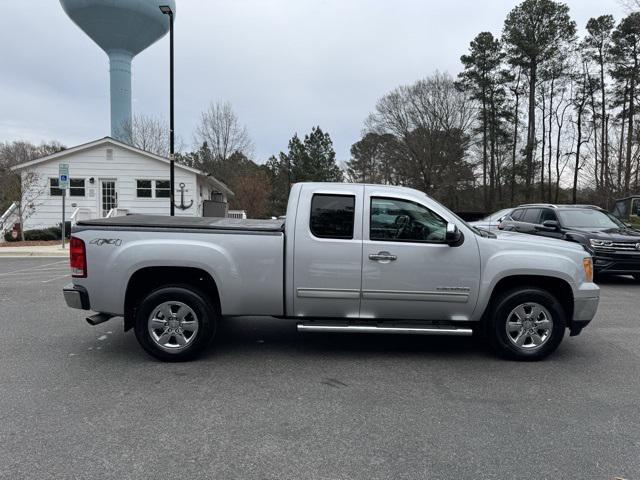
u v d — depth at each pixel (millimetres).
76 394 4016
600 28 38656
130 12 33281
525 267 4879
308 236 4832
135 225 4836
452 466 2938
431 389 4215
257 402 3885
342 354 5215
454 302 4914
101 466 2887
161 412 3672
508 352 4988
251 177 45625
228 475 2807
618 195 24703
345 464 2945
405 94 45594
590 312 5008
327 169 63875
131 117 36531
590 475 2854
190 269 4910
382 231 4895
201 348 4871
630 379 4504
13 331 6055
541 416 3676
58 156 21531
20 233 19828
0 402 3834
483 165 46188
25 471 2822
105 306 4789
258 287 4844
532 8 39562
